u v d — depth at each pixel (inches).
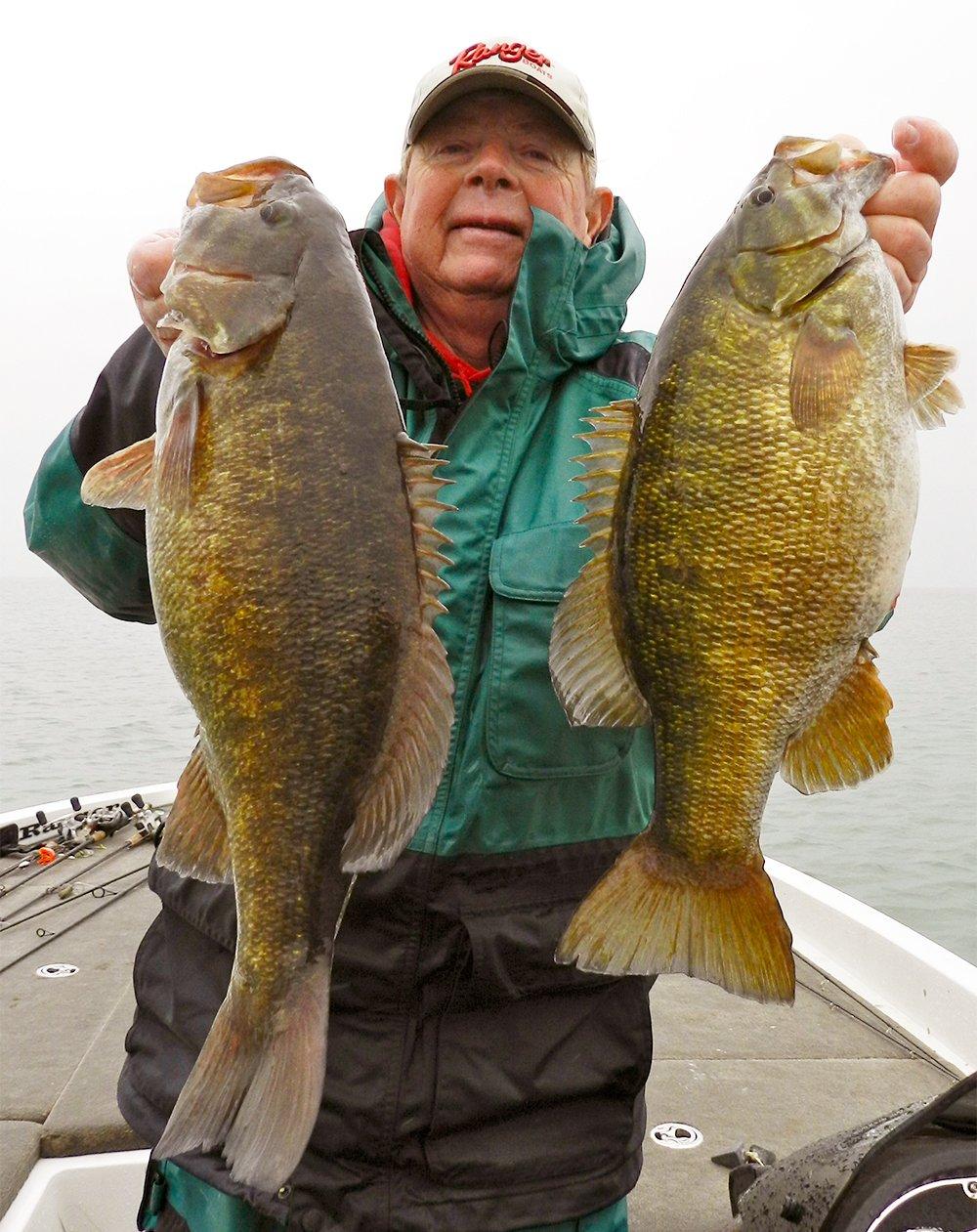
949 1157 49.7
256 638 61.9
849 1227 49.4
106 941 164.4
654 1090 125.3
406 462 64.6
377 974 73.6
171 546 63.3
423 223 86.2
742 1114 120.3
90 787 482.0
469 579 76.9
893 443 66.4
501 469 79.3
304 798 62.4
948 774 514.6
